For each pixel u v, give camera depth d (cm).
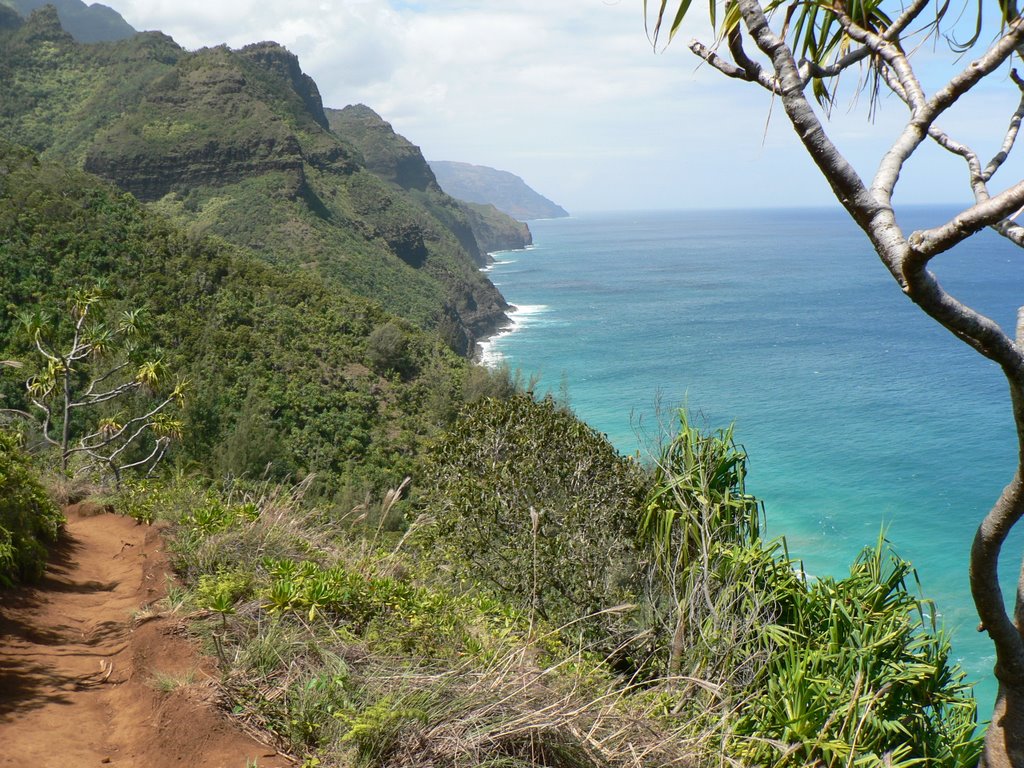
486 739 293
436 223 18238
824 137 201
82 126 17588
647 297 16125
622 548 694
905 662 471
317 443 4197
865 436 5556
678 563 546
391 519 1011
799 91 202
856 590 500
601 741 316
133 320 2445
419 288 12075
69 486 1351
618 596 642
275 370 4847
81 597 579
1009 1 216
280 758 297
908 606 505
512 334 12450
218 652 358
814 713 388
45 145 17700
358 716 296
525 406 923
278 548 574
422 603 448
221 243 7288
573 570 701
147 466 2802
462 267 15100
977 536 234
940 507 4050
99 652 429
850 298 14888
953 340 10062
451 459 898
